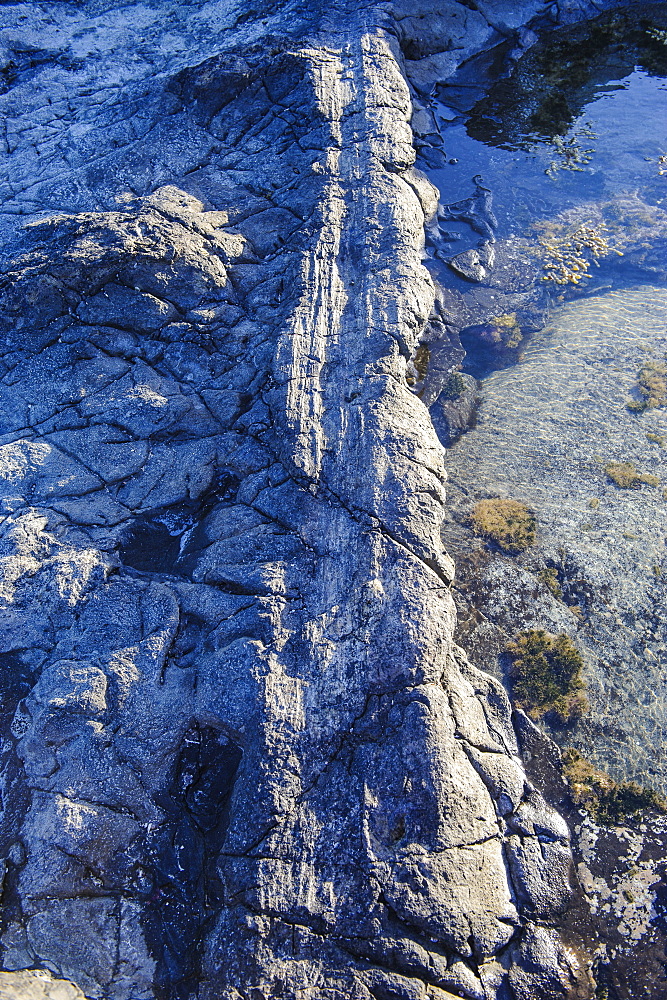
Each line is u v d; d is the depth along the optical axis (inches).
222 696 171.8
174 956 153.4
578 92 348.5
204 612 185.8
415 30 333.7
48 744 170.1
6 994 143.2
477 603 210.4
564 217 306.5
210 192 269.6
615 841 171.3
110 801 164.7
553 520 225.5
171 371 228.7
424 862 153.1
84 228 242.4
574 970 152.5
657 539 220.5
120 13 360.5
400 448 201.8
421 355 258.5
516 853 162.2
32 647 184.4
